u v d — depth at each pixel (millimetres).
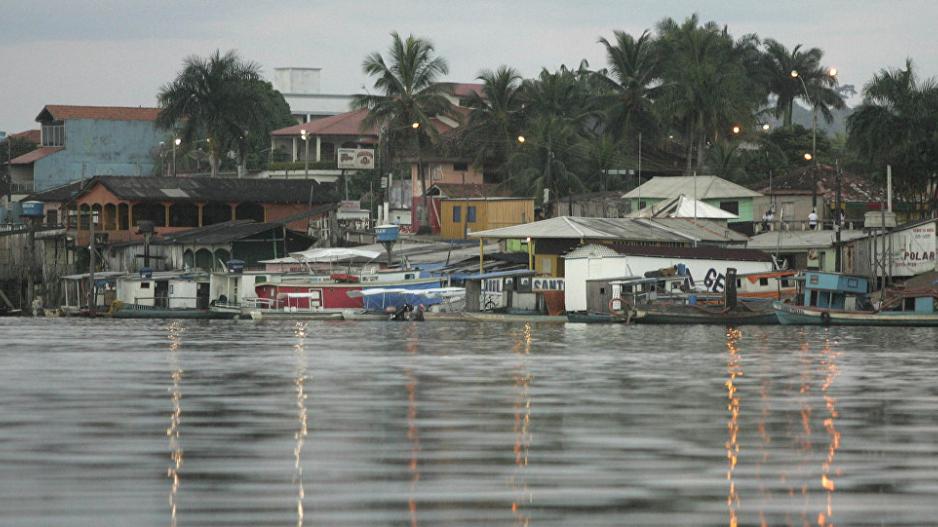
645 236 174625
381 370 90562
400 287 173625
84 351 110312
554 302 165125
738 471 48250
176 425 59688
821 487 45250
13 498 43062
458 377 85312
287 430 58219
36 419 61438
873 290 160625
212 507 41938
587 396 73188
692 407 67938
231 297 184625
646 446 54031
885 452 52562
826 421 62250
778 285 157750
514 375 87000
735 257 163875
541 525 39812
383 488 45031
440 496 43781
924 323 149625
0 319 183375
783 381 82938
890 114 197375
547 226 174500
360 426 59688
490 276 166375
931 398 72688
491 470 48375
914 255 165625
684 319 152500
